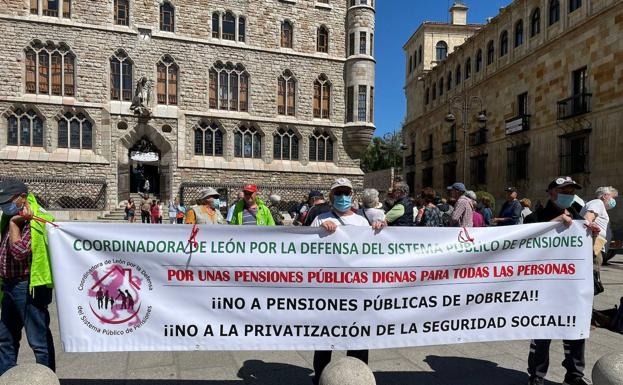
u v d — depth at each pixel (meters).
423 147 42.84
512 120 27.38
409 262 3.84
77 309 3.56
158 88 25.88
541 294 4.04
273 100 28.09
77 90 24.17
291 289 3.74
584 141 21.75
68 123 24.31
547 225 4.04
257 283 3.72
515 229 4.01
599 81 20.83
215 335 3.70
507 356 5.09
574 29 22.41
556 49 24.05
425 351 5.24
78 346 3.56
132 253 3.62
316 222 4.02
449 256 3.91
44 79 23.92
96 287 3.59
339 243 3.77
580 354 4.12
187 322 3.67
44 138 23.91
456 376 4.50
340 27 29.48
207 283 3.69
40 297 3.68
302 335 3.77
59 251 3.54
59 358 4.89
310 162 29.00
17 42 23.12
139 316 3.63
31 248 3.59
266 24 27.89
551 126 24.38
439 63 39.25
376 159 62.03
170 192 25.72
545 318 4.04
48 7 23.91
